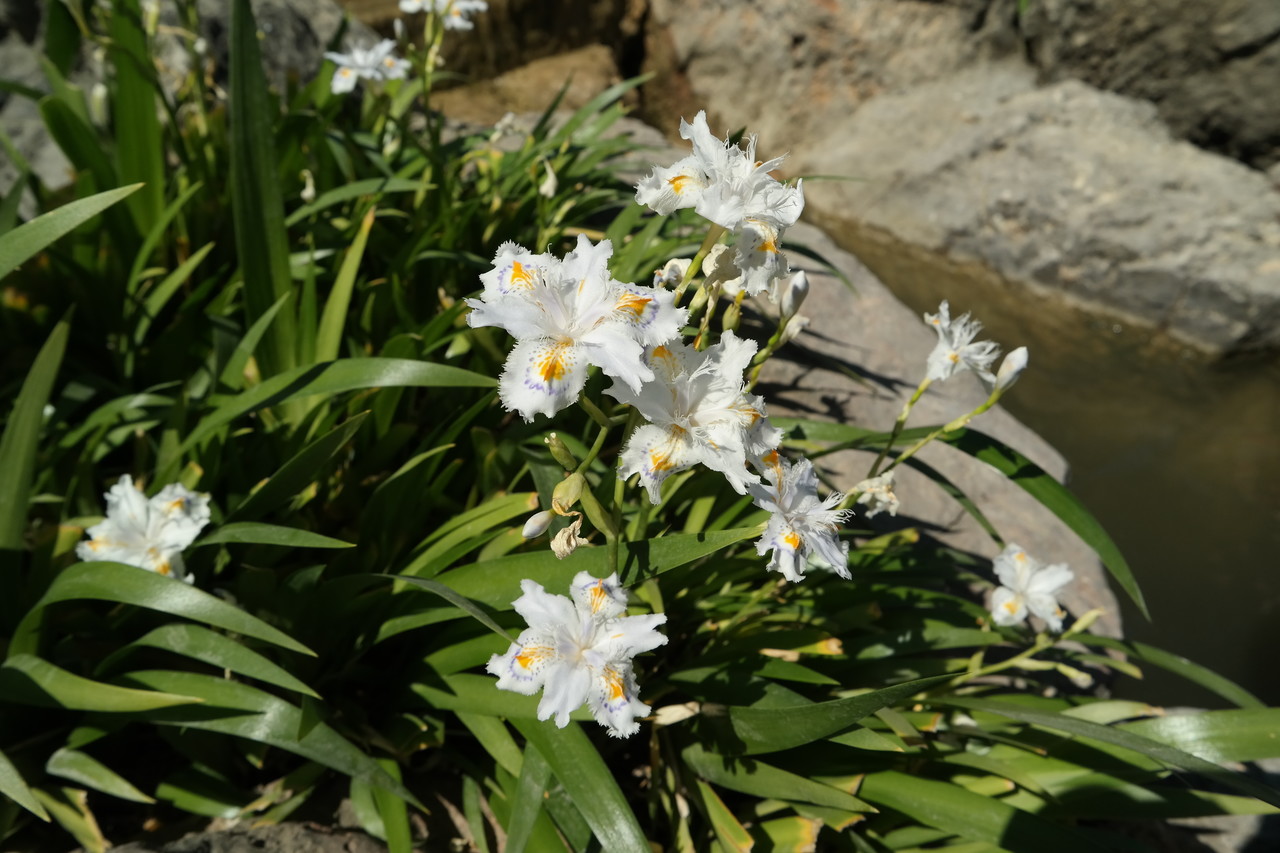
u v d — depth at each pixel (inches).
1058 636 15.9
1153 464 34.7
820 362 25.2
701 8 49.3
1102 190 41.0
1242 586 30.2
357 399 16.2
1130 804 14.8
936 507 22.0
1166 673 27.2
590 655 10.3
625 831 11.6
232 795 13.6
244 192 16.2
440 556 14.2
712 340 17.9
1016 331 40.8
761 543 10.8
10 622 13.9
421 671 14.4
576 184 24.7
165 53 25.8
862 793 14.2
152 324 20.0
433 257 19.7
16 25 24.7
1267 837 17.5
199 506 13.8
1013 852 13.0
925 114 45.9
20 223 17.9
